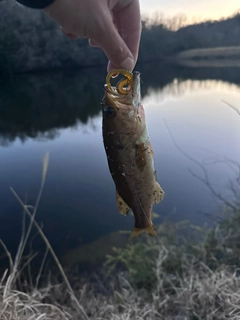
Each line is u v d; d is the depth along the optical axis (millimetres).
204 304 583
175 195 1114
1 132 2260
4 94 3816
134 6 364
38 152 1785
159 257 694
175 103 2688
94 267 848
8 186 1358
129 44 377
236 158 1356
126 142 309
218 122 1954
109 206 1174
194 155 1442
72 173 1462
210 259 717
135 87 308
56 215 1131
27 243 985
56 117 2674
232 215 839
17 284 742
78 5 294
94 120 2535
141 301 650
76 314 613
